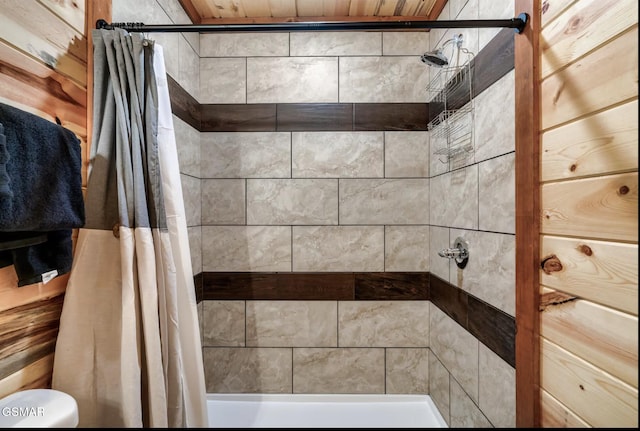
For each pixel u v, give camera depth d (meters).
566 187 0.81
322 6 1.74
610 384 0.69
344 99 1.83
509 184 1.07
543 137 0.90
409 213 1.83
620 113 0.67
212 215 1.83
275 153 1.83
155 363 0.96
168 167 1.11
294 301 1.83
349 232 1.83
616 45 0.67
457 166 1.48
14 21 0.77
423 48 1.82
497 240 1.15
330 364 1.83
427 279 1.84
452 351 1.53
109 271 0.96
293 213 1.83
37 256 0.78
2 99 0.74
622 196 0.66
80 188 0.86
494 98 1.16
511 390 1.07
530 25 0.92
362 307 1.84
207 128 1.83
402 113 1.83
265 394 1.83
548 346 0.88
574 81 0.79
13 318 0.79
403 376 1.84
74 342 0.92
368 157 1.83
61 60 0.91
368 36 1.83
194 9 1.75
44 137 0.77
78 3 0.97
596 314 0.72
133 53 1.00
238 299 1.83
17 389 0.81
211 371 1.83
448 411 1.57
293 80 1.83
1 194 0.63
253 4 1.72
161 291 1.01
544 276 0.89
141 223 0.97
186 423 1.11
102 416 0.93
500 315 1.13
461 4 1.44
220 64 1.83
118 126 0.97
